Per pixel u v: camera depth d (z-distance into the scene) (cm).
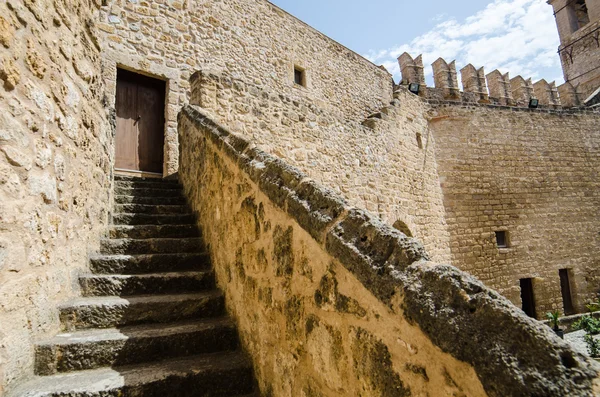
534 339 88
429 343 105
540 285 1344
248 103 608
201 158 407
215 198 338
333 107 1170
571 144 1545
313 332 164
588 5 1972
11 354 182
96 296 283
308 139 712
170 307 273
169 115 739
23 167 203
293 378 178
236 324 262
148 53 739
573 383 78
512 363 86
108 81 671
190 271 335
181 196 503
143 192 496
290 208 185
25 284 200
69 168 270
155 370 214
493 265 1298
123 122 719
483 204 1335
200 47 827
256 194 235
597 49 1883
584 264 1431
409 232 1030
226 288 293
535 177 1439
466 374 94
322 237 157
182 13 809
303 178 195
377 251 135
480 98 1440
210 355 242
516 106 1493
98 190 352
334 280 151
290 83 1034
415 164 1150
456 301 104
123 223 412
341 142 805
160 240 365
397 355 117
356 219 151
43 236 224
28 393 180
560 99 1711
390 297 119
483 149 1384
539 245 1384
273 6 1035
